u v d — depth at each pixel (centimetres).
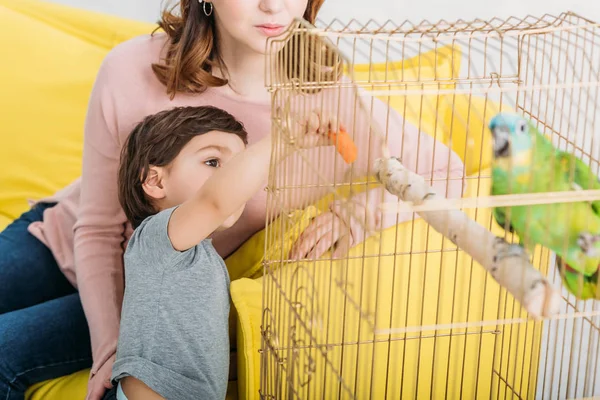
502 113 115
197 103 172
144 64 174
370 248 148
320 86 133
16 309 181
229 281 152
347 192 161
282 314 144
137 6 225
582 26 141
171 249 140
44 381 163
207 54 168
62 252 183
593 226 113
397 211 109
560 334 208
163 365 141
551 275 199
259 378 144
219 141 163
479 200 110
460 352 158
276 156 132
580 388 210
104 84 174
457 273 155
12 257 183
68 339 165
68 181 205
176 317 141
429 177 165
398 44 213
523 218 115
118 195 169
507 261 98
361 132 164
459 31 145
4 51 206
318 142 131
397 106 178
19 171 204
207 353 143
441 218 106
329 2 219
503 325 150
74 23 214
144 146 161
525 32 139
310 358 123
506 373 158
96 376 156
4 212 204
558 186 116
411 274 151
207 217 137
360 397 149
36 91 205
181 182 162
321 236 146
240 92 172
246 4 155
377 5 220
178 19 175
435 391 158
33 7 216
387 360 138
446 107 182
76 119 206
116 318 164
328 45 118
